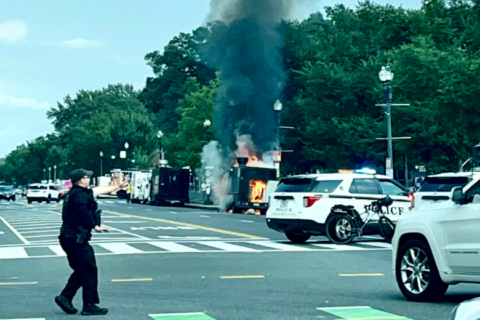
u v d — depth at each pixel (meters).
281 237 26.70
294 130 74.12
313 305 11.61
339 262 18.16
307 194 23.28
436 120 41.50
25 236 28.61
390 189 24.25
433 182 21.34
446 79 39.88
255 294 12.84
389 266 17.27
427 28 61.44
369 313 10.81
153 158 117.06
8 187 95.62
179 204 70.44
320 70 64.75
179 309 11.31
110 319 10.53
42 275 16.09
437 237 11.62
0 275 16.11
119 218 40.97
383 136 59.69
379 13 70.75
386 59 62.12
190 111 82.00
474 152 37.97
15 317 10.78
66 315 10.94
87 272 10.96
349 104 64.06
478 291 13.23
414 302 11.89
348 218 23.48
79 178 11.09
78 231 10.91
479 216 11.05
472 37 50.59
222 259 18.92
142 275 15.69
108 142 126.69
